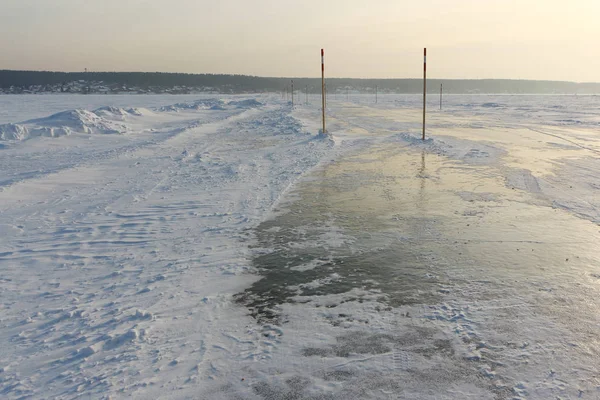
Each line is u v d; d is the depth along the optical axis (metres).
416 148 20.12
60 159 18.05
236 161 16.84
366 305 5.29
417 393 3.68
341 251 7.16
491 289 5.65
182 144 22.64
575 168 14.44
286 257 6.93
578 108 61.84
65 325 4.90
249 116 46.91
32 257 7.10
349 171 14.52
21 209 10.11
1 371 4.06
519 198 10.49
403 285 5.84
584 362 4.07
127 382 3.86
